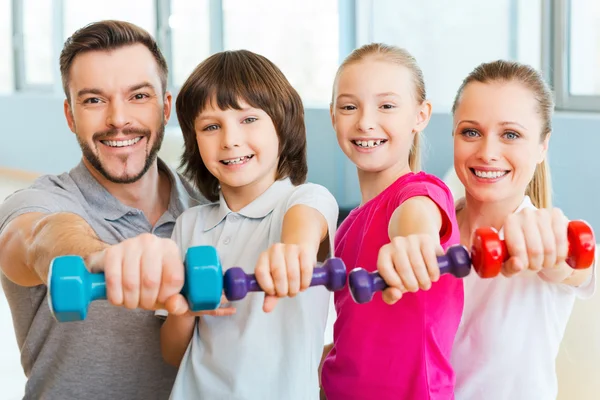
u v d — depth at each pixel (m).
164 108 1.53
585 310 1.86
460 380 1.36
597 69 4.32
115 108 1.41
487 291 1.35
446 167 4.75
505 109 1.37
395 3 5.23
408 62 1.46
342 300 1.34
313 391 1.17
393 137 1.41
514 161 1.38
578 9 4.34
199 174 1.42
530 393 1.33
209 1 6.38
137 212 1.46
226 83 1.26
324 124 5.52
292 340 1.15
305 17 5.79
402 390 1.25
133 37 1.45
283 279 0.88
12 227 1.28
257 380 1.14
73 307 0.78
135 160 1.44
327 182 5.58
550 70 4.46
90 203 1.44
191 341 1.23
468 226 1.46
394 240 0.91
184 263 0.82
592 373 1.78
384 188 1.44
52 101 7.52
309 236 1.09
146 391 1.37
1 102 8.16
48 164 7.72
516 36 4.62
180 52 6.74
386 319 1.27
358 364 1.29
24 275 1.28
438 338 1.26
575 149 4.10
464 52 4.91
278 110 1.29
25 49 8.34
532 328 1.33
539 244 0.91
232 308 1.12
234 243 1.25
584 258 0.93
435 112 4.77
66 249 1.05
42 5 8.04
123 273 0.80
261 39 6.13
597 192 4.04
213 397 1.15
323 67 5.75
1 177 7.96
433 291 1.25
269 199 1.27
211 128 1.29
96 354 1.35
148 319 1.36
